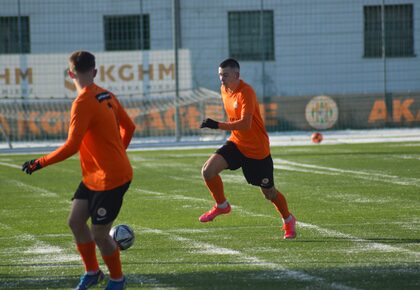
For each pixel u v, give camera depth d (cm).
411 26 8681
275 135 7338
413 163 4562
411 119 7581
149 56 7550
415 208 2905
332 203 3070
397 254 2061
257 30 8669
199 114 7094
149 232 2500
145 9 8594
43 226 2683
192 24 8638
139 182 3944
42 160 1606
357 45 8619
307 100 7569
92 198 1630
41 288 1766
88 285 1702
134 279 1823
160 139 7094
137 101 7450
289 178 3953
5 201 3359
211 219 2492
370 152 5322
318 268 1902
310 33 8631
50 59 7569
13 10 8394
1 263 2055
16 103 7200
